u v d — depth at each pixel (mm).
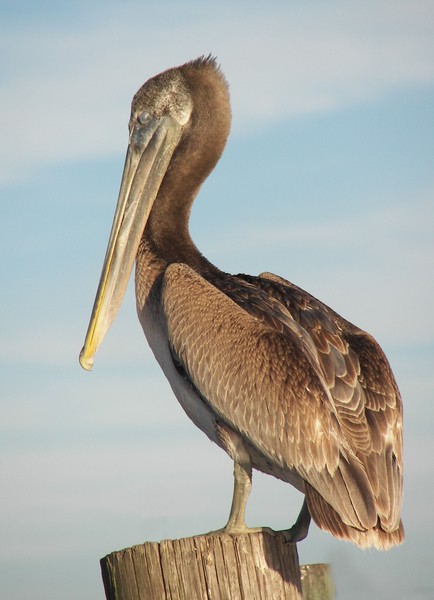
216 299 12258
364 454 10633
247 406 11453
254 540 9742
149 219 14070
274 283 12836
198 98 14305
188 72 14492
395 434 10984
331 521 10492
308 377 11102
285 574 9922
